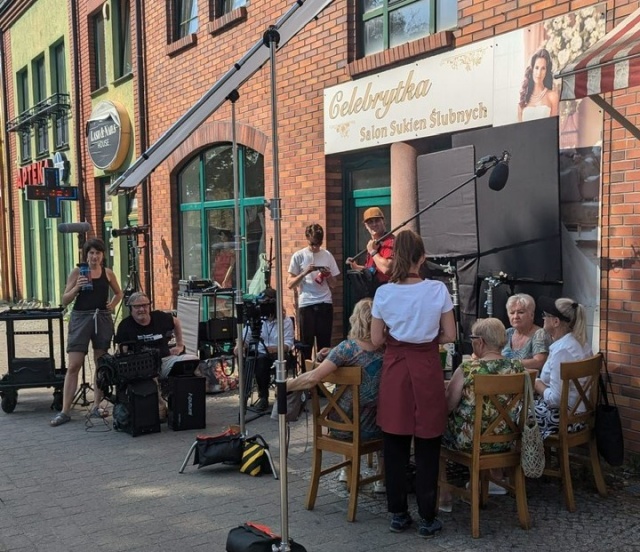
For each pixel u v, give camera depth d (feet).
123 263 42.80
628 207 16.01
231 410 22.91
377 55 22.49
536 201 17.56
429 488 12.82
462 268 19.70
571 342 14.48
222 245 32.99
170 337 23.02
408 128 21.71
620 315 16.31
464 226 19.56
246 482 16.07
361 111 23.45
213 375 25.38
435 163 20.36
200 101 16.74
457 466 15.11
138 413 20.03
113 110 40.27
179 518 14.01
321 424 14.26
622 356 16.31
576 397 14.43
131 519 13.99
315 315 23.13
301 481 16.05
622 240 16.17
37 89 57.26
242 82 16.76
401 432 12.57
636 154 15.80
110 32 41.68
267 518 13.94
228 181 32.17
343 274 25.73
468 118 19.72
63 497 15.29
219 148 32.76
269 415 22.03
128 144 40.27
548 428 14.34
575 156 17.08
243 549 11.29
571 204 17.30
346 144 24.16
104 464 17.53
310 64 25.64
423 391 12.51
